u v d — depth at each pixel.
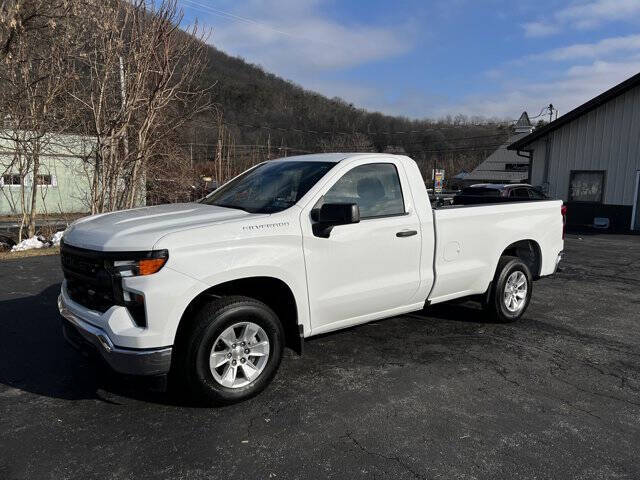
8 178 13.39
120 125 11.42
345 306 4.16
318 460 2.97
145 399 3.71
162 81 11.04
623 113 17.67
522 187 12.29
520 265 5.75
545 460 3.03
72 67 11.45
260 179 4.63
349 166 4.27
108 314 3.22
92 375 4.11
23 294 6.45
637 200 17.53
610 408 3.74
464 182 57.06
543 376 4.31
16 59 10.84
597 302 7.04
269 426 3.35
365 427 3.37
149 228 3.43
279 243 3.69
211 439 3.18
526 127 46.41
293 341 4.00
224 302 3.50
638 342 5.30
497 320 5.69
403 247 4.50
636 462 3.04
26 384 3.93
